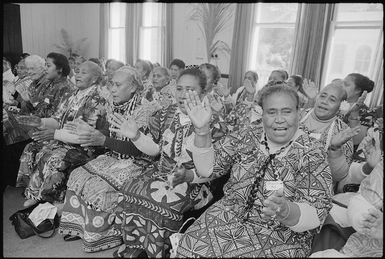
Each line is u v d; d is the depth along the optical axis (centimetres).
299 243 124
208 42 496
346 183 157
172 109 176
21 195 226
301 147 123
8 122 226
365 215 111
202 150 134
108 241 168
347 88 219
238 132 142
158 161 178
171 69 324
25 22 591
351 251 114
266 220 124
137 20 557
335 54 375
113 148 174
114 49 602
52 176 187
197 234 127
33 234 174
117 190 167
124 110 183
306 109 192
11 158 231
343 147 169
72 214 173
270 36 437
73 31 635
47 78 241
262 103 129
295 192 122
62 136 193
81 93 207
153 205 148
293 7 411
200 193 162
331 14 366
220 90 295
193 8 503
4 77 272
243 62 455
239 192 131
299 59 393
